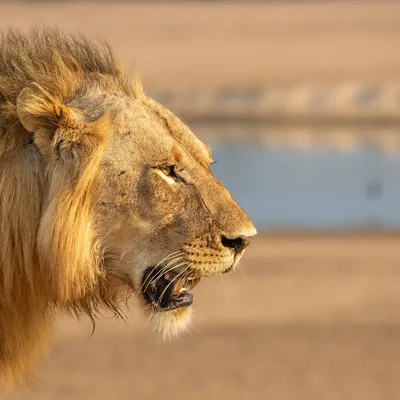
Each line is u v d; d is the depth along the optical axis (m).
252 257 22.59
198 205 8.20
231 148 39.78
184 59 74.06
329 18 128.75
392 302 18.86
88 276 8.01
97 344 15.95
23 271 7.97
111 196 8.02
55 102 7.82
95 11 144.50
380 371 15.07
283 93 52.72
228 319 17.62
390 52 78.00
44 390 13.64
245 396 13.85
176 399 13.66
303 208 28.70
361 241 24.53
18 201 7.87
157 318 8.36
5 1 178.12
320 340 16.52
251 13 145.38
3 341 8.10
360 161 36.19
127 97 8.31
